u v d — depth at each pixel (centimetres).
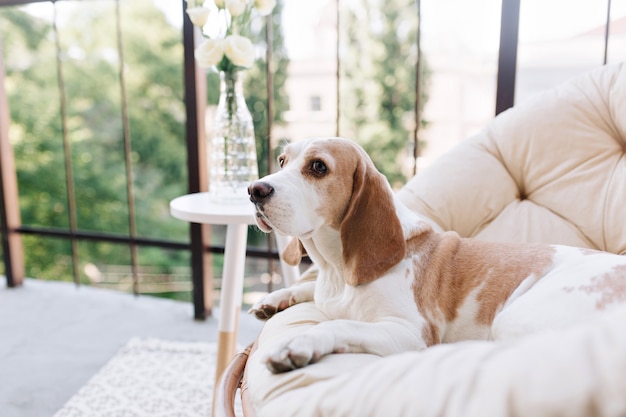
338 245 100
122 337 210
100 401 160
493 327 89
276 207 91
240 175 151
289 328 93
